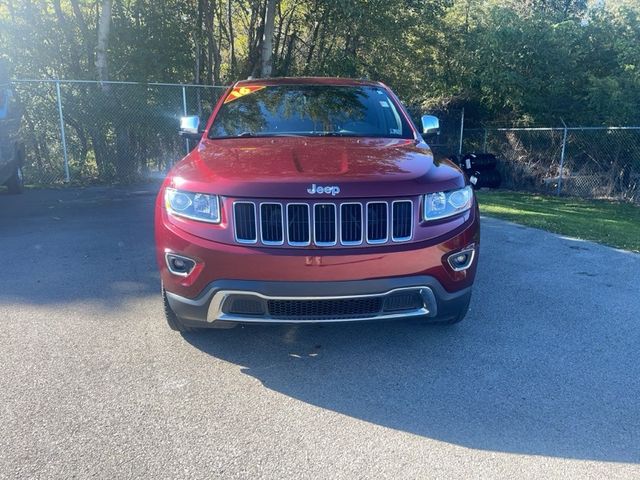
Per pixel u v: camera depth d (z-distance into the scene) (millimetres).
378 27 16141
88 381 3365
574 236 7641
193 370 3527
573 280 5465
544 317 4453
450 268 3486
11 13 14039
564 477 2531
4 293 4879
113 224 7855
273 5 14641
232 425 2928
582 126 15023
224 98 5254
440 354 3779
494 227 8242
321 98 5090
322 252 3262
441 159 4031
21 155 10977
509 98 16109
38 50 13727
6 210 9094
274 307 3334
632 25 15500
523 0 21406
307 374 3496
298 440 2799
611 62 15445
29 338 3963
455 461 2643
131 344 3887
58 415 2992
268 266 3244
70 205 9625
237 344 3910
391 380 3426
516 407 3119
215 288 3305
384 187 3336
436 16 17531
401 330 4168
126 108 13250
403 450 2725
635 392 3285
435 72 18781
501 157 16500
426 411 3076
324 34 17094
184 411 3055
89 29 14188
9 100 10062
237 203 3299
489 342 3973
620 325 4297
